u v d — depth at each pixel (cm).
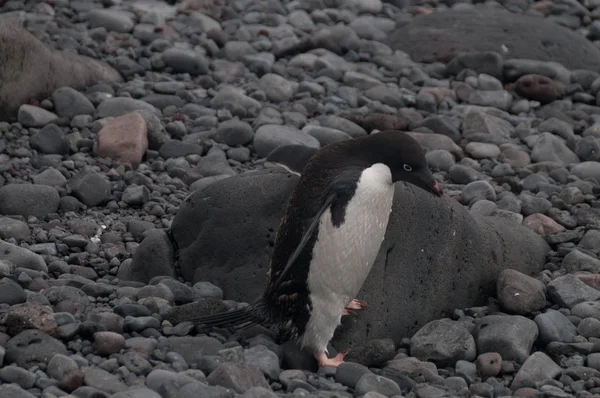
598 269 2945
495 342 2420
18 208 3064
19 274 2558
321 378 2186
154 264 2727
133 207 3231
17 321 2194
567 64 4909
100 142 3559
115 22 4803
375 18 5434
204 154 3691
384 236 2509
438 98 4428
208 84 4331
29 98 3853
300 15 5281
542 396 2194
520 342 2417
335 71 4588
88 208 3195
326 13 5394
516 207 3362
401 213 2577
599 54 5050
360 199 2180
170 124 3806
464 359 2406
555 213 3334
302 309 2259
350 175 2194
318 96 4353
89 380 1995
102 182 3231
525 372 2300
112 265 2833
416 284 2580
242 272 2602
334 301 2248
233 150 3684
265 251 2591
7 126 3684
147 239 2759
